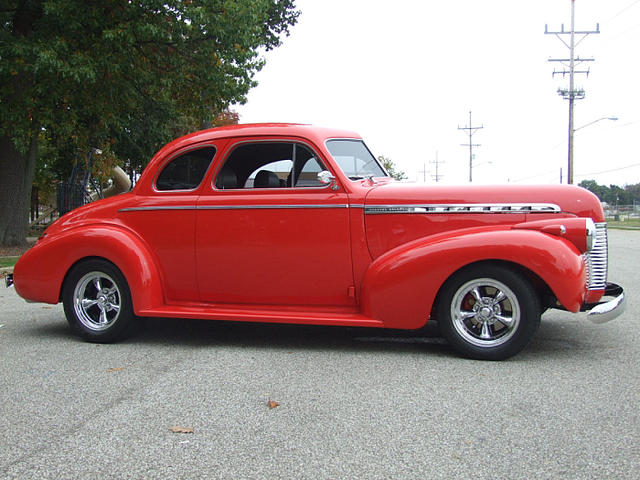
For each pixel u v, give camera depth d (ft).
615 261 42.96
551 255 13.78
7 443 9.79
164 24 51.06
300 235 15.92
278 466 8.82
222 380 13.21
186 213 16.75
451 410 11.09
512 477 8.37
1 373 13.94
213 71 55.62
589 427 10.17
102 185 110.01
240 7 54.24
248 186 16.55
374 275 15.10
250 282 16.34
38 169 120.57
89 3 48.42
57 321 21.07
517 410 11.05
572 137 132.36
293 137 16.38
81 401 11.86
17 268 17.94
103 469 8.80
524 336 14.23
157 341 17.40
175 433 10.14
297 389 12.50
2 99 50.06
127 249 16.70
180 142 17.40
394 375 13.46
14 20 54.29
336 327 19.42
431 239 15.11
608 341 16.75
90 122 64.69
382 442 9.65
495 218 15.11
